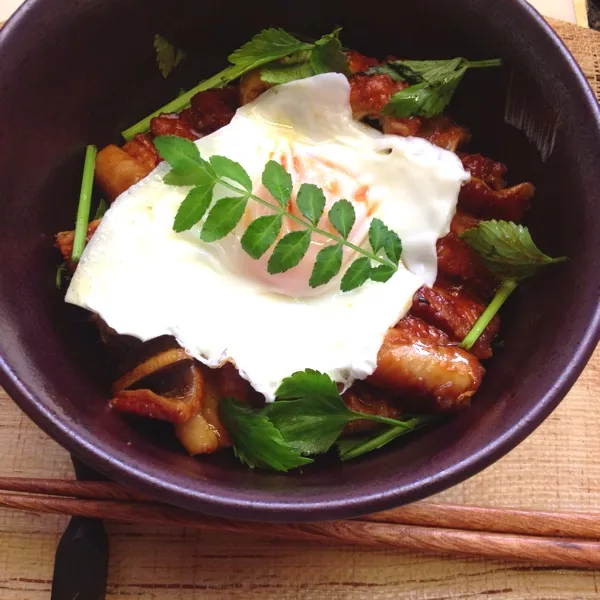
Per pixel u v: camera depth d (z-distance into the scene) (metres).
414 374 0.29
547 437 0.32
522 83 0.30
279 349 0.29
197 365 0.29
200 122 0.32
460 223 0.31
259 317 0.29
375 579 0.31
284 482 0.27
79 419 0.27
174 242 0.29
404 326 0.30
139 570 0.31
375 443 0.29
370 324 0.29
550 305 0.29
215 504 0.25
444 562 0.32
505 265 0.30
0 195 0.28
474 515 0.30
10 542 0.31
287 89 0.31
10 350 0.26
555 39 0.29
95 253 0.29
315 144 0.31
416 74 0.31
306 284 0.30
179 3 0.31
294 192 0.30
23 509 0.30
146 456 0.27
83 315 0.31
